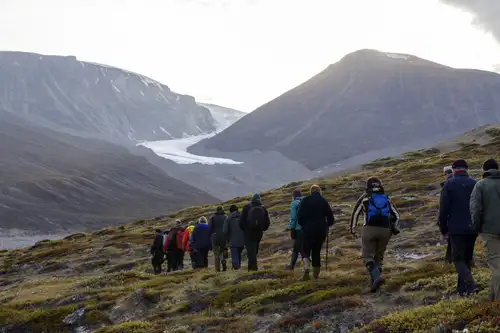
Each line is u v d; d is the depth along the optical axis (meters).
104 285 24.58
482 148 82.25
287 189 81.94
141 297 19.06
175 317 16.31
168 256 27.67
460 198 11.70
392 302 13.17
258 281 17.92
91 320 18.09
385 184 60.31
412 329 10.23
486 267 16.28
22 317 19.02
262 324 13.87
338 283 15.73
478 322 9.45
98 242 58.19
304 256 16.66
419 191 50.69
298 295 15.52
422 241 26.27
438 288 13.42
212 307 16.61
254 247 20.53
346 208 46.47
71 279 30.36
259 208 20.41
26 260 54.69
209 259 35.62
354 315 12.62
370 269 13.91
